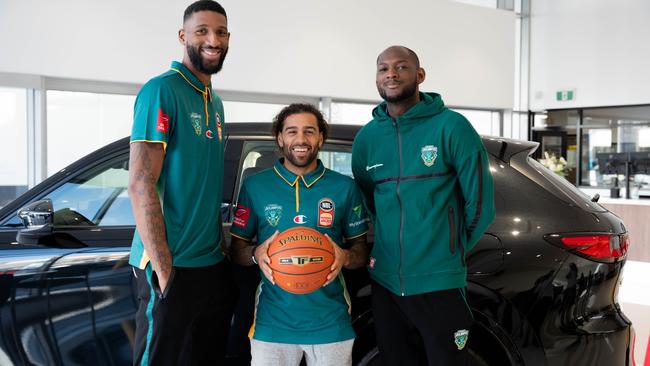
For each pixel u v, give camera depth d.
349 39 8.34
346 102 8.68
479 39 9.76
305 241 1.68
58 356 2.00
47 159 6.34
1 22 5.86
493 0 11.57
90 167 2.13
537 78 12.29
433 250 1.76
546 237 1.96
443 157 1.77
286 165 1.83
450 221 1.78
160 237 1.60
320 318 1.75
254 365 1.78
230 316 1.85
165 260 1.60
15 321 2.01
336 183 1.81
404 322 1.84
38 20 6.05
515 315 1.93
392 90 1.79
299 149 1.74
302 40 7.92
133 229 2.06
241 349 2.00
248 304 1.98
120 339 1.98
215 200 1.76
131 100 6.90
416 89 1.83
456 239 1.78
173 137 1.67
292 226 1.77
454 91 9.52
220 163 1.81
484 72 9.87
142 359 1.67
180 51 6.98
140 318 1.71
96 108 6.66
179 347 1.69
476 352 2.00
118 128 6.83
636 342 3.60
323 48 8.12
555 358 1.95
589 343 1.96
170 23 6.88
